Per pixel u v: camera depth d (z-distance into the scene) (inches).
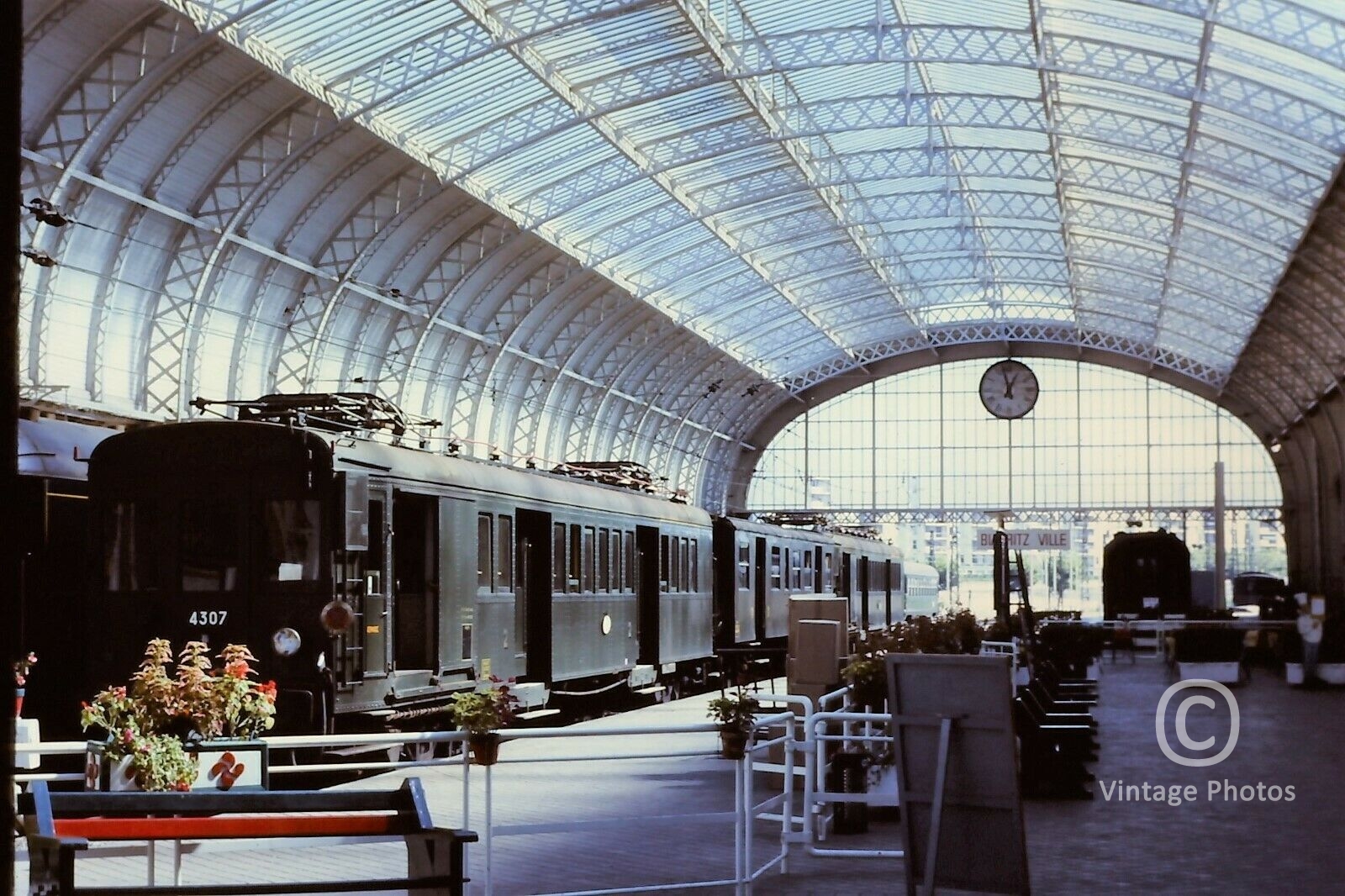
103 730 690.8
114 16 1075.3
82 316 1246.9
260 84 1227.2
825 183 1822.1
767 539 1625.2
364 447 738.8
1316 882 466.0
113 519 720.3
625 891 426.0
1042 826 583.2
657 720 1104.2
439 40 1268.5
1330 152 1310.3
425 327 1737.2
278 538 701.3
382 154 1422.2
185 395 1358.3
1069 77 1464.1
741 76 1402.6
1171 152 1567.4
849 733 649.6
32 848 243.3
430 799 665.6
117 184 1211.9
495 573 890.1
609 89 1446.9
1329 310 1911.9
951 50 1456.7
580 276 1956.2
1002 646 1171.3
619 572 1147.9
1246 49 1253.1
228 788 405.7
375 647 727.1
